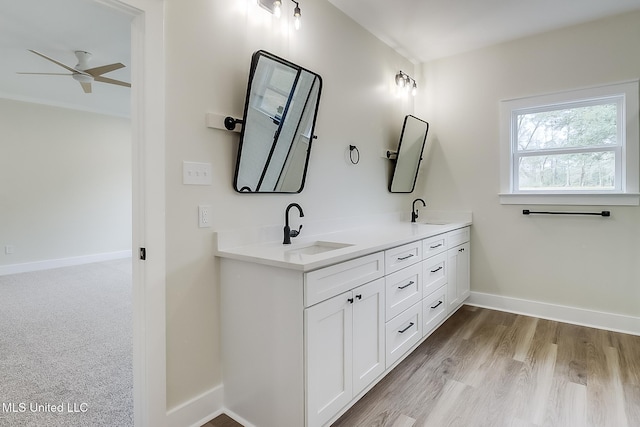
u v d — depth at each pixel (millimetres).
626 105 2730
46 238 5262
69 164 5480
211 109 1755
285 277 1531
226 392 1822
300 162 2232
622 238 2789
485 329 2852
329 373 1621
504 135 3266
